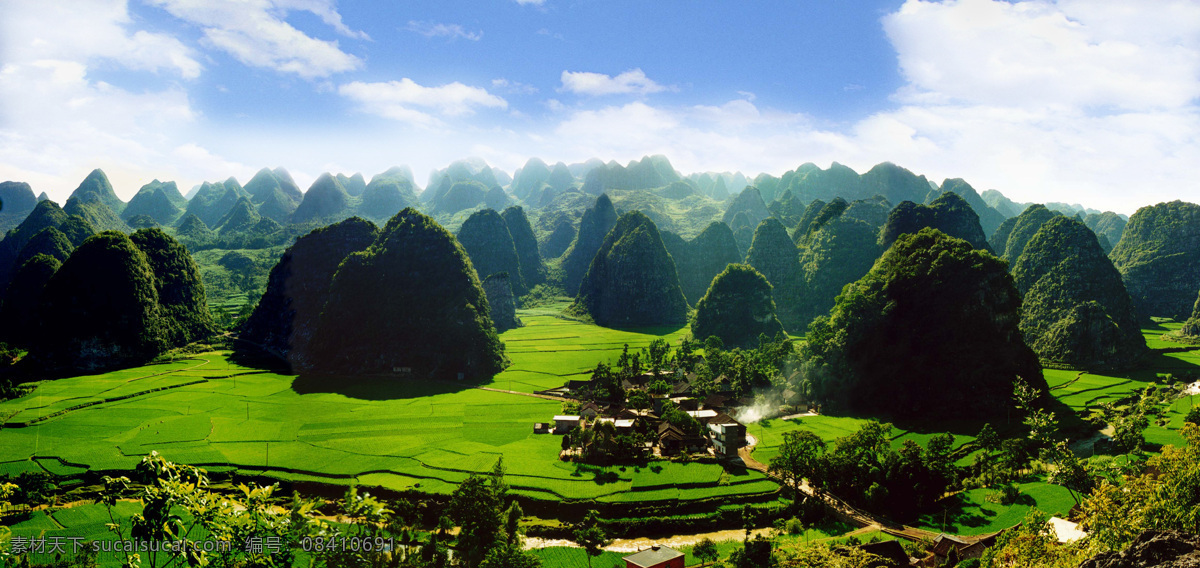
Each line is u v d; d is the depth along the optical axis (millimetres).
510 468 107750
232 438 123250
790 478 104875
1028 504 94188
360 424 136125
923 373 154500
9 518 86188
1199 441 54438
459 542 79438
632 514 93688
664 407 142000
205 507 24172
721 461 113812
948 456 110125
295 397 162750
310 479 102500
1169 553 22359
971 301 156500
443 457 113062
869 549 77250
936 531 88500
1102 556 24328
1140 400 152125
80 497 96500
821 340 168625
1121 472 97812
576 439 119750
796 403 158500
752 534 90688
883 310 163000
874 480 98125
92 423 132875
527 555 74875
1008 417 142750
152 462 24578
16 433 125500
